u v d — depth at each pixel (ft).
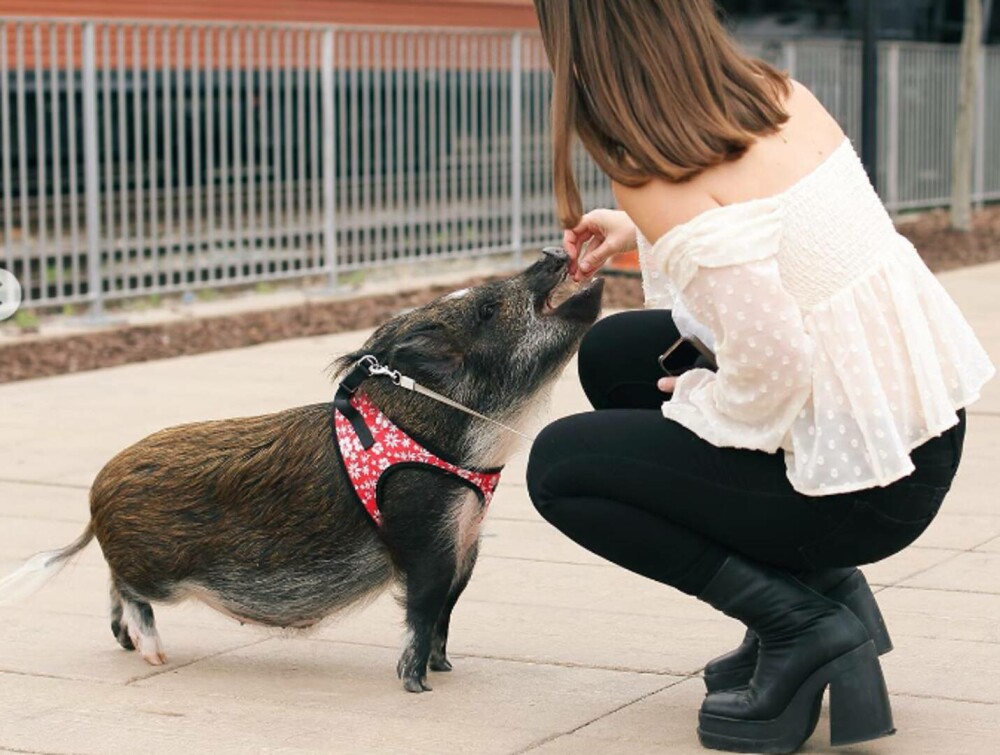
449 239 49.08
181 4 48.01
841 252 11.14
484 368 13.24
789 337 10.88
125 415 27.43
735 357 11.02
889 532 11.73
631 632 15.51
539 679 14.12
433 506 13.28
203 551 13.89
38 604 16.83
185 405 28.27
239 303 41.98
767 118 11.18
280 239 43.14
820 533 11.70
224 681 14.21
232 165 48.49
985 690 13.58
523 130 50.01
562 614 16.15
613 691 13.78
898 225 58.90
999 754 12.07
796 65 57.57
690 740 12.50
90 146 38.11
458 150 48.32
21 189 37.65
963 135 56.59
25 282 38.09
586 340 13.96
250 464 13.70
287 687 14.01
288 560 13.69
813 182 11.16
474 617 16.08
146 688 14.02
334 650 15.19
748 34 68.08
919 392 11.29
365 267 45.29
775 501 11.60
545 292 13.26
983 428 24.95
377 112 45.50
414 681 13.76
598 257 13.38
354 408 13.48
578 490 12.09
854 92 59.72
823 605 11.91
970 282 43.11
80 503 21.27
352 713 13.26
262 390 29.66
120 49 39.17
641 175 11.04
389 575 13.78
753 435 11.41
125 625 15.02
